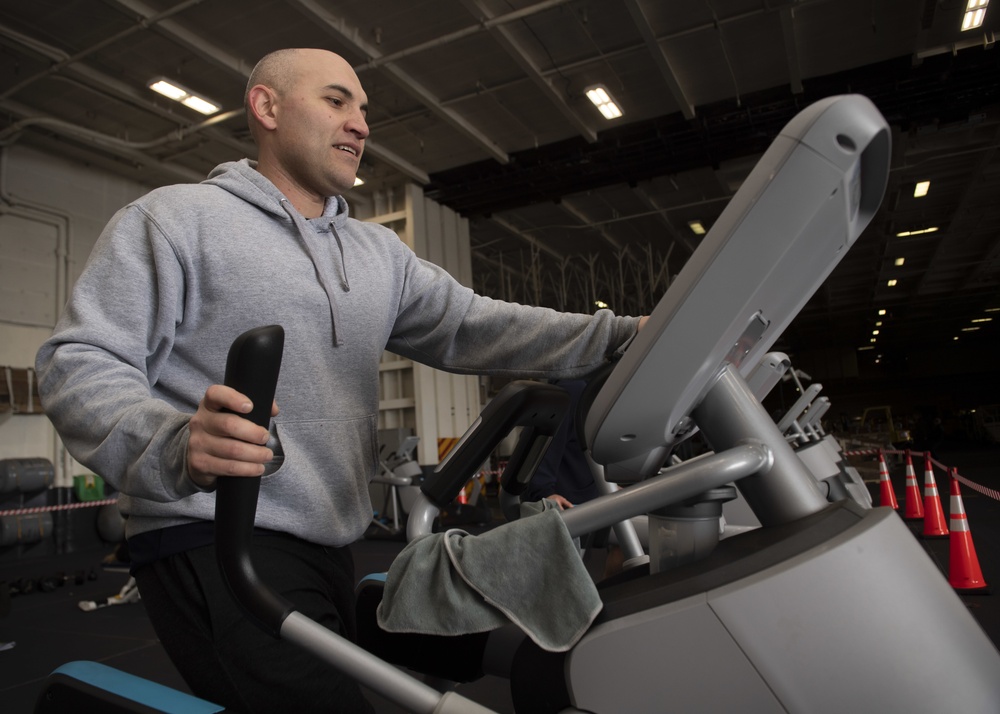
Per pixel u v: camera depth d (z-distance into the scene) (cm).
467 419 873
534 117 719
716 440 71
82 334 74
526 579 60
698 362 62
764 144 778
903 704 53
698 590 57
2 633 360
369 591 94
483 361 108
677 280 61
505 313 107
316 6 506
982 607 283
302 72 98
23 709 240
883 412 2278
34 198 701
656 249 1210
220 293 86
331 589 90
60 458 715
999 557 380
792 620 54
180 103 633
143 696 63
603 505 63
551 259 1233
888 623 54
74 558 660
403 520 653
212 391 52
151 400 67
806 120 54
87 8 509
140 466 60
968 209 1116
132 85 613
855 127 54
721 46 609
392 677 56
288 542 85
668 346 61
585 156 788
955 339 3000
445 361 112
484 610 62
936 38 628
